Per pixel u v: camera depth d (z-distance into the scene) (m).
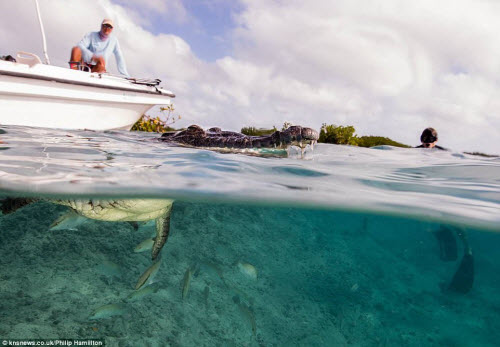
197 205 3.48
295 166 2.15
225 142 2.48
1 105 3.09
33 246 2.12
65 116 3.63
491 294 3.51
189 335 1.74
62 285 1.79
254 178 1.75
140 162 1.85
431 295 3.23
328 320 2.36
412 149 4.07
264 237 3.35
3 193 1.50
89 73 3.73
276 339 1.99
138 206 1.68
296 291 2.63
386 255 4.25
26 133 2.64
